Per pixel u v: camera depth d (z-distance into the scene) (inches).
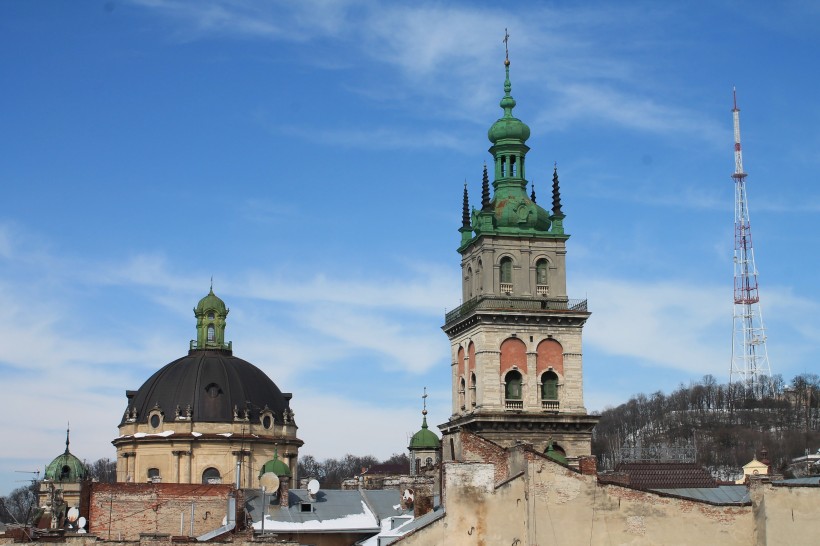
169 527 5324.8
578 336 6333.7
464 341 6481.3
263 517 4234.7
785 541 3545.8
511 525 3513.8
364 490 5177.2
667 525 3570.4
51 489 7475.4
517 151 6648.6
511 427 6156.5
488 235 6363.2
